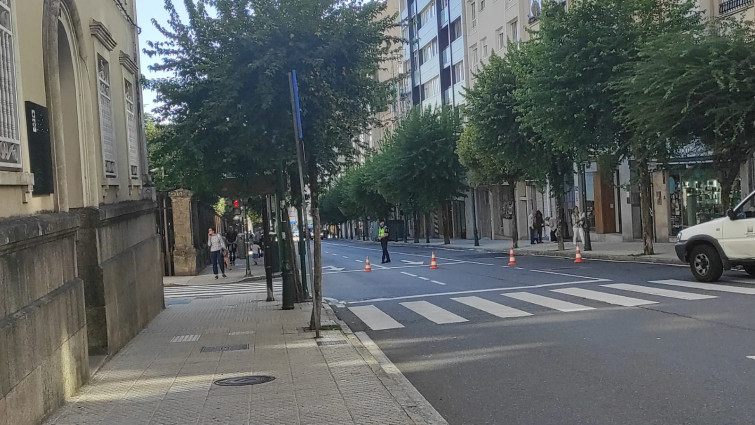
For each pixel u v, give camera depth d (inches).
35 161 271.3
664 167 882.1
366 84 482.3
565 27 850.1
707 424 220.5
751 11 910.4
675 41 706.2
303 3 446.9
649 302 492.7
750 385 262.4
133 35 599.8
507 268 901.2
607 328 402.6
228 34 455.2
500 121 1149.1
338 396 267.3
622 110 788.0
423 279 822.5
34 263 245.1
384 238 1218.6
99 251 373.7
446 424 231.9
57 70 311.0
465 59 2059.5
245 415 243.8
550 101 862.5
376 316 528.4
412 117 1775.3
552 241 1457.9
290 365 333.4
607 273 732.7
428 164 1726.1
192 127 544.1
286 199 605.6
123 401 270.7
